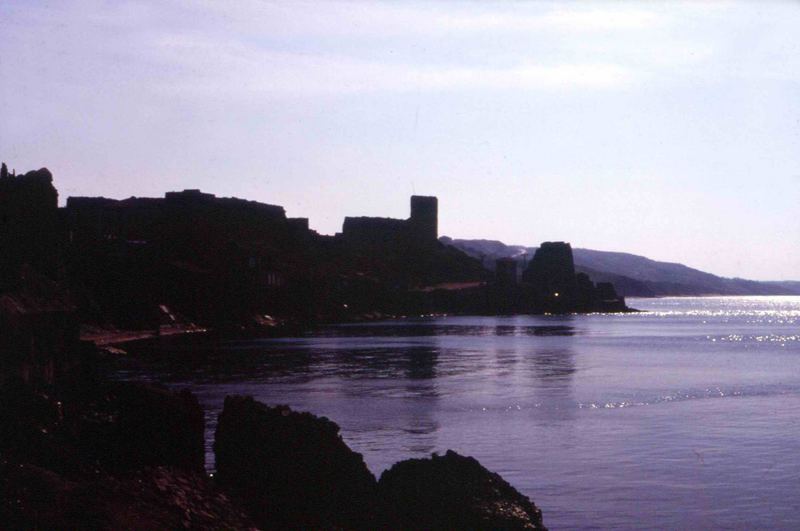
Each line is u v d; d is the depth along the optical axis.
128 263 164.25
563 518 33.62
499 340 166.12
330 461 27.48
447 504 26.20
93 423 31.05
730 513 34.34
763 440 50.69
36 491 20.45
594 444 49.28
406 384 82.38
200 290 193.75
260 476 27.16
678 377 92.88
